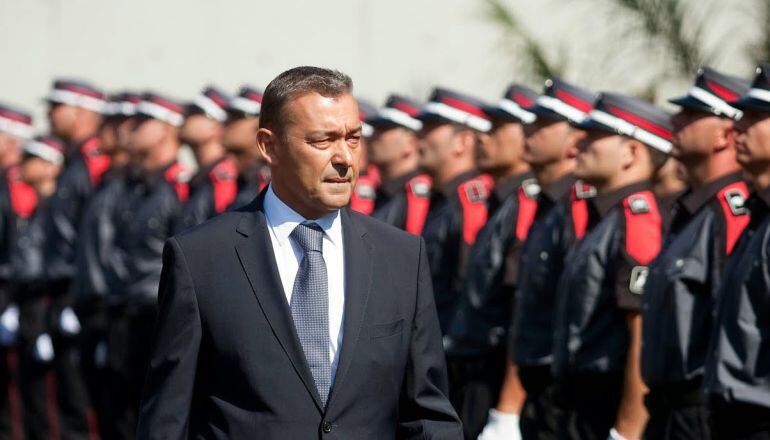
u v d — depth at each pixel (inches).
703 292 580.7
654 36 1096.2
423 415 445.4
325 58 1547.7
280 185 439.8
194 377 430.6
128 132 1071.0
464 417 747.4
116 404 1042.7
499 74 1450.5
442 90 825.5
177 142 1066.7
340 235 443.2
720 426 539.8
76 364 1104.2
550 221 698.2
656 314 589.3
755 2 1126.4
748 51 1110.4
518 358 697.6
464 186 803.4
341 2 1546.5
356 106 435.2
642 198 642.8
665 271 588.1
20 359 1130.7
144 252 1036.5
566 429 650.2
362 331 430.9
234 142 965.2
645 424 610.9
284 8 1563.7
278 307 428.5
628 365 622.8
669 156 655.8
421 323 446.6
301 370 424.8
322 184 429.4
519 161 764.6
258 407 423.5
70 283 1128.2
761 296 526.0
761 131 541.6
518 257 733.9
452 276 792.9
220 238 437.7
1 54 1594.5
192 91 1583.4
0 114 1296.8
